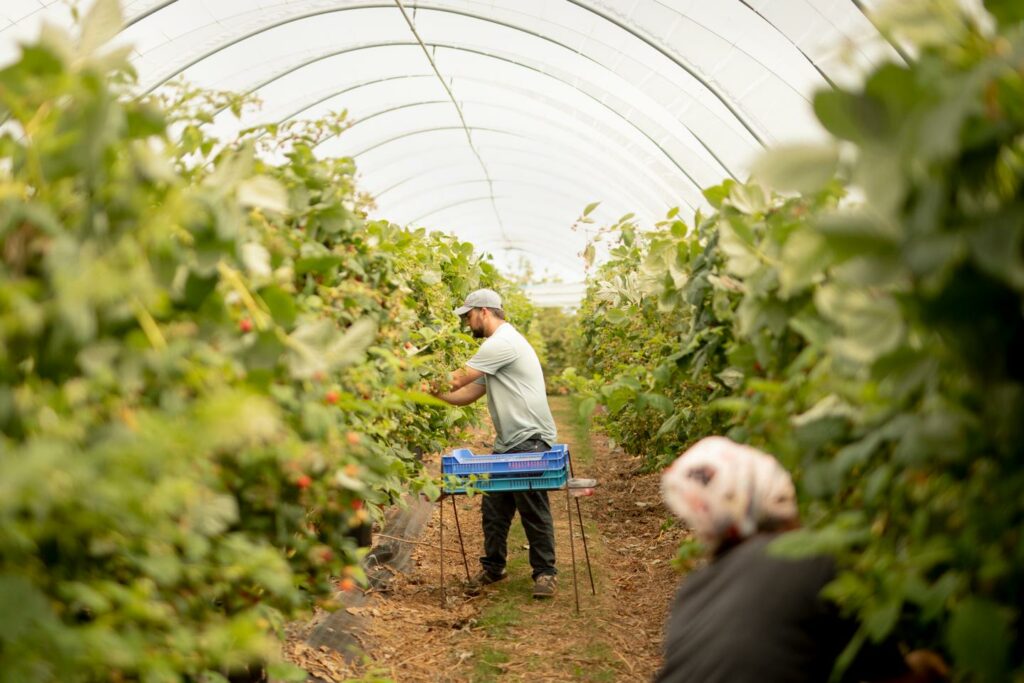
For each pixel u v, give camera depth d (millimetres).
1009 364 1348
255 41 7152
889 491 1789
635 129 9328
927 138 1146
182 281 1985
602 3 6605
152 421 1553
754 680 1991
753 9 5773
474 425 6840
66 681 1602
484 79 9492
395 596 5465
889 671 2014
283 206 2150
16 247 1808
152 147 2113
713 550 2240
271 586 1960
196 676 2336
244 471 2189
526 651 4645
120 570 1853
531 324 14523
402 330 3596
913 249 1240
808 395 2076
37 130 1853
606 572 6035
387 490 3971
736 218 2658
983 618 1360
